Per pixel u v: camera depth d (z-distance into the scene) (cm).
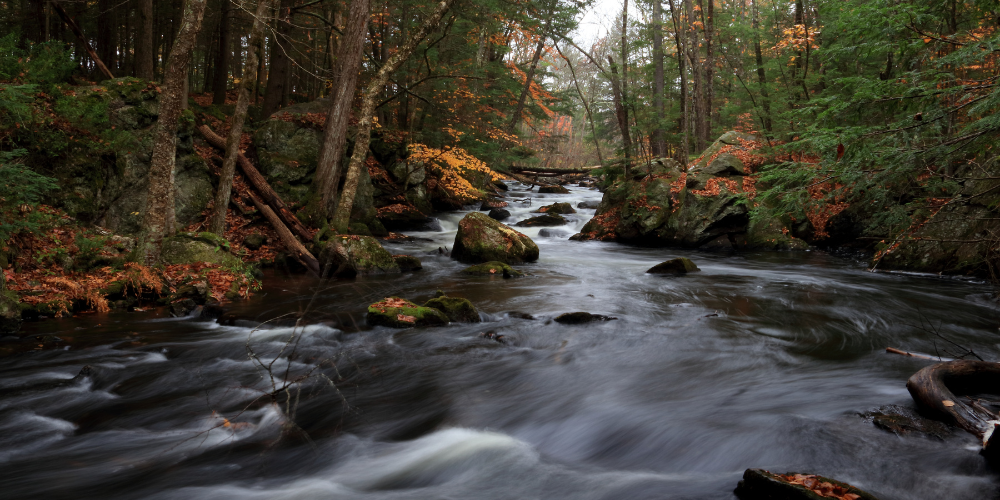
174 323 767
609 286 1049
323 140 1408
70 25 1227
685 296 961
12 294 729
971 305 880
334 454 425
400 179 1922
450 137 2166
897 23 584
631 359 631
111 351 639
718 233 1584
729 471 391
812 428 433
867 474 367
